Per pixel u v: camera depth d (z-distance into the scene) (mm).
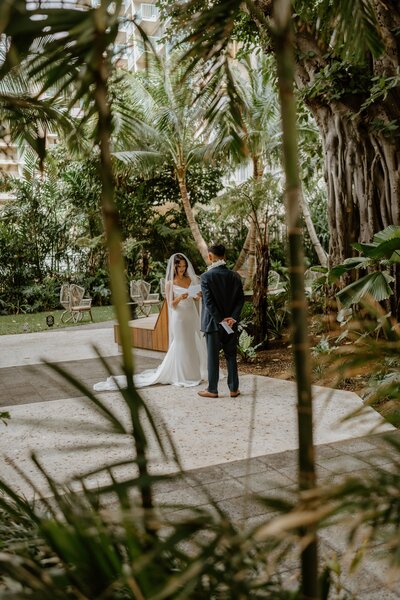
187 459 3902
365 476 898
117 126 2008
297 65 7590
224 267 5844
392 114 7102
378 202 7477
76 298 15953
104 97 957
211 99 1857
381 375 4340
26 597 890
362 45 1916
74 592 968
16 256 20281
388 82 6812
